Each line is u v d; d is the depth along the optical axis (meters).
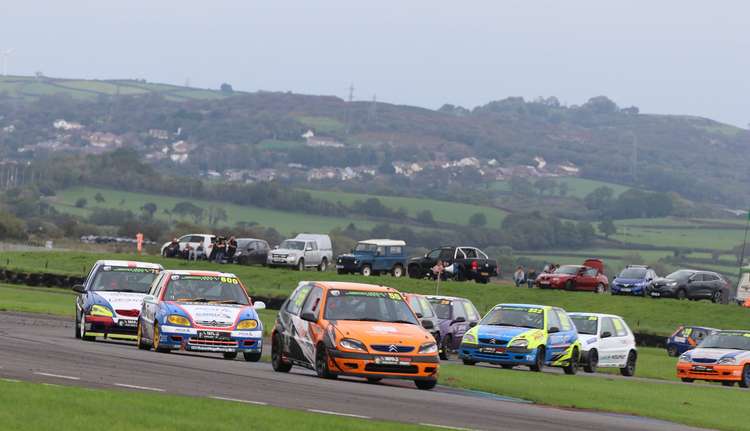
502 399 75.38
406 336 76.31
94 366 72.12
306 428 48.41
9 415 46.66
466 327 130.50
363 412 57.69
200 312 89.19
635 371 138.75
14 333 103.88
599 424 63.34
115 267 105.94
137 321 100.38
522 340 109.56
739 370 122.69
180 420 48.31
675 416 74.00
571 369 114.62
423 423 55.00
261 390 64.62
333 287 79.81
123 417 48.22
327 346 75.81
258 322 90.75
